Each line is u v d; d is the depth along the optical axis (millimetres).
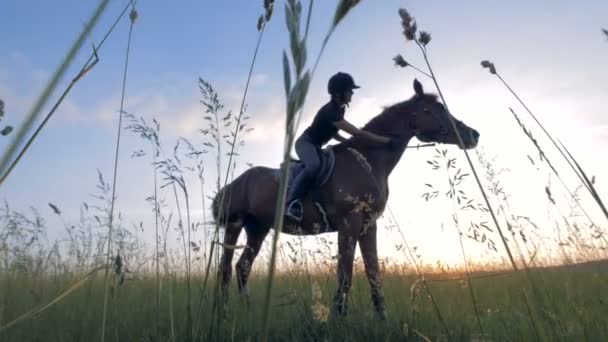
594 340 2844
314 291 2264
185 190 3025
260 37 1295
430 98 6082
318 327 3689
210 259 2734
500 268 3824
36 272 4422
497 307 4652
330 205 5848
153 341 3570
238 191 6762
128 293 4652
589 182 1726
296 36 602
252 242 6801
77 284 1617
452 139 5938
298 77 604
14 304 4023
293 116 604
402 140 6023
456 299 5348
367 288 5285
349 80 5879
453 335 3484
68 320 3941
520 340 3164
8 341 3576
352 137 6191
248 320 3461
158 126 3027
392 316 4262
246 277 5742
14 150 425
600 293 4246
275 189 6277
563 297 4062
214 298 2924
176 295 4289
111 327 3785
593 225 3242
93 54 822
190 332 3088
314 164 5832
